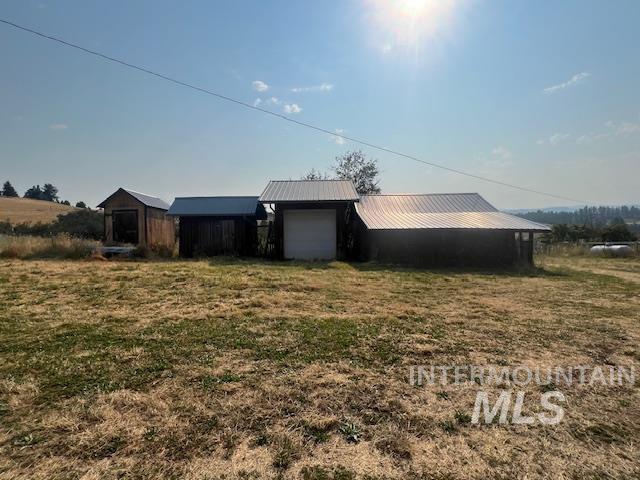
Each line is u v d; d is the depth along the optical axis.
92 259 12.65
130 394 2.95
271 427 2.56
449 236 14.15
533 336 4.75
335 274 10.23
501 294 7.87
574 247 21.78
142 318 5.23
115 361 3.64
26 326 4.76
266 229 16.58
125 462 2.16
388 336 4.59
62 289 7.19
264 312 5.69
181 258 14.84
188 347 4.07
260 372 3.45
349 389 3.16
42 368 3.44
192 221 16.22
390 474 2.12
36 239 14.80
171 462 2.17
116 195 19.08
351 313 5.76
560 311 6.23
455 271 12.17
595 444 2.48
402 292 7.79
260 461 2.20
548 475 2.16
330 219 15.50
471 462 2.25
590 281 10.20
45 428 2.47
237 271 10.09
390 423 2.66
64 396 2.91
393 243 14.37
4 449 2.26
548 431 2.62
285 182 17.48
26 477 2.03
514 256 14.08
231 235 16.16
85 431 2.44
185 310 5.68
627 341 4.61
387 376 3.45
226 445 2.34
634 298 7.59
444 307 6.36
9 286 7.40
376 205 16.98
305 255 15.48
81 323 4.92
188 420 2.61
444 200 17.39
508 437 2.53
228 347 4.09
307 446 2.36
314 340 4.38
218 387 3.11
